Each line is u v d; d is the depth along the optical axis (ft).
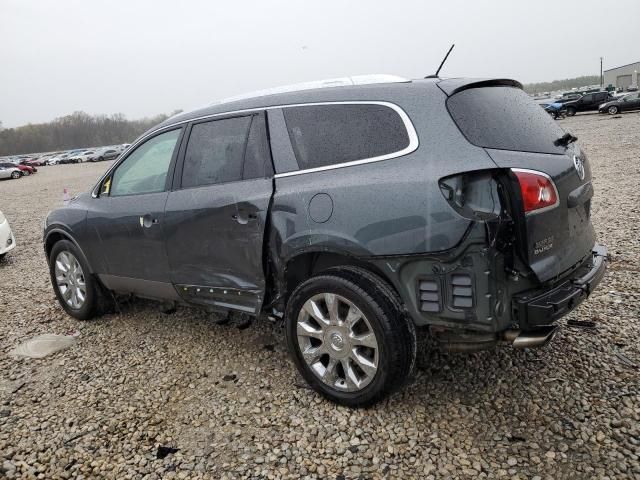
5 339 14.12
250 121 10.60
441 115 8.43
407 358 8.71
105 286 14.24
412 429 8.71
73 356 12.69
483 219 7.65
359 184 8.69
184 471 8.19
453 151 8.09
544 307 7.73
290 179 9.67
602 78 277.44
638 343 10.79
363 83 9.70
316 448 8.48
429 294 8.27
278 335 12.73
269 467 8.13
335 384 9.46
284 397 10.02
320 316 9.36
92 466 8.48
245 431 9.08
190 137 11.63
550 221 8.05
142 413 9.91
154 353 12.43
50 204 53.01
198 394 10.41
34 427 9.71
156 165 12.35
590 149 46.44
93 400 10.53
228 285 10.85
